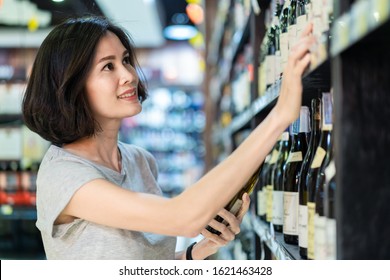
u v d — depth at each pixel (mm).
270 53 2154
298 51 1148
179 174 9039
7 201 4434
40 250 4473
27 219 4449
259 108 2131
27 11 4363
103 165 1577
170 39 9141
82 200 1335
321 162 1418
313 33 1163
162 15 7543
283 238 1746
